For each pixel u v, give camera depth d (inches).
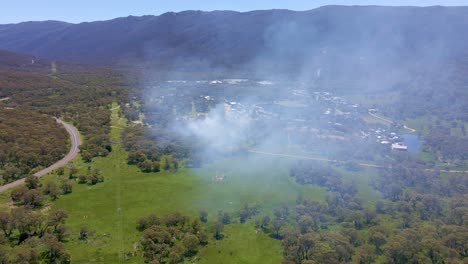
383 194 5708.7
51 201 5123.0
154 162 6476.4
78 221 4640.8
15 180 5610.2
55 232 4264.3
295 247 4008.4
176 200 5378.9
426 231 4338.1
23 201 4906.5
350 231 4328.3
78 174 6013.8
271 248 4232.3
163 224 4596.5
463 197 5349.4
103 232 4409.5
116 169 6378.0
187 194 5595.5
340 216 4872.0
